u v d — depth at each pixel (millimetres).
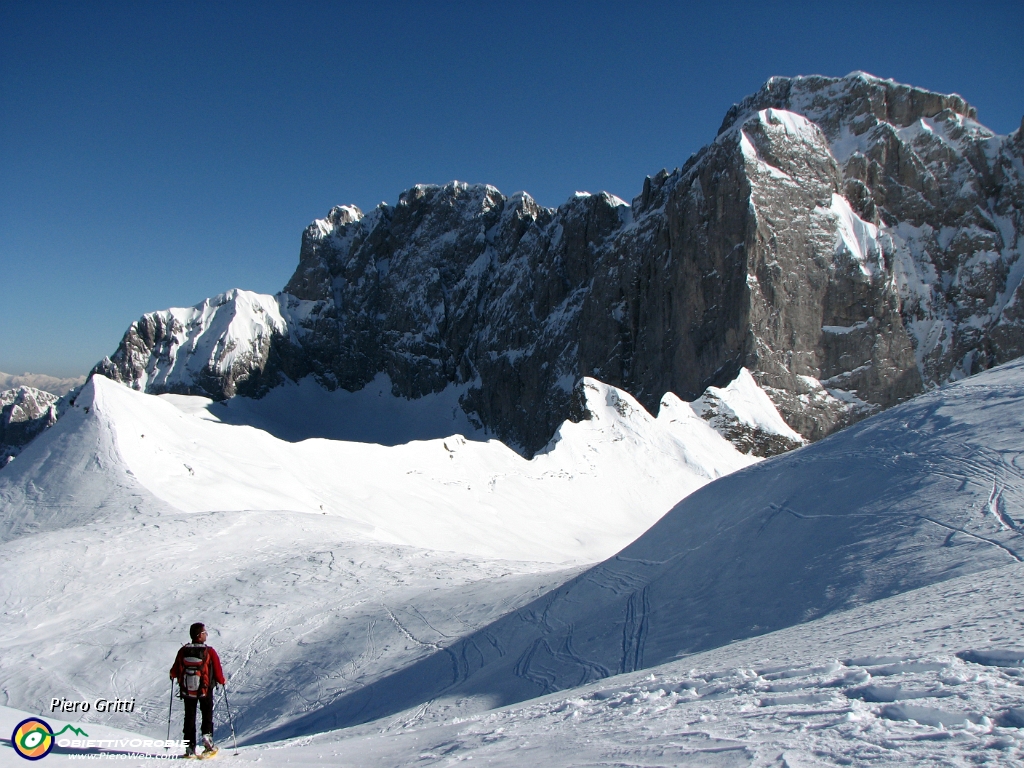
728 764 5113
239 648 24656
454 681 18453
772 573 16969
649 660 15422
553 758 6434
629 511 71188
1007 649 6406
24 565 31203
